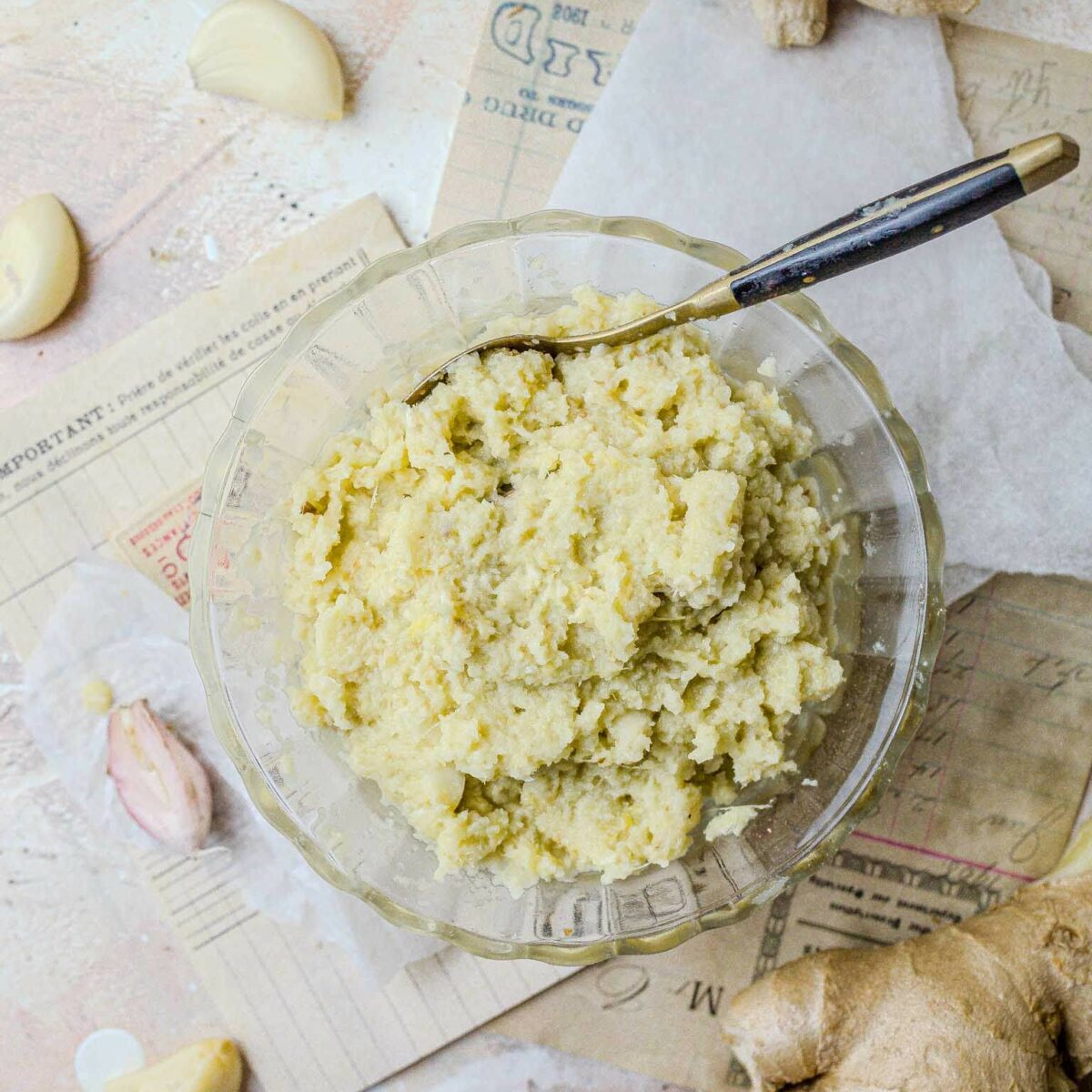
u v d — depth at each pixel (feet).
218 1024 1.11
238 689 1.01
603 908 1.02
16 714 1.12
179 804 1.09
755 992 1.07
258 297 1.11
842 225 0.90
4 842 1.12
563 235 1.01
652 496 0.93
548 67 1.12
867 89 1.11
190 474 1.11
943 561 1.01
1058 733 1.11
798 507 0.98
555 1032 1.11
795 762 1.04
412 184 1.13
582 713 0.94
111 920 1.12
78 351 1.13
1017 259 1.11
